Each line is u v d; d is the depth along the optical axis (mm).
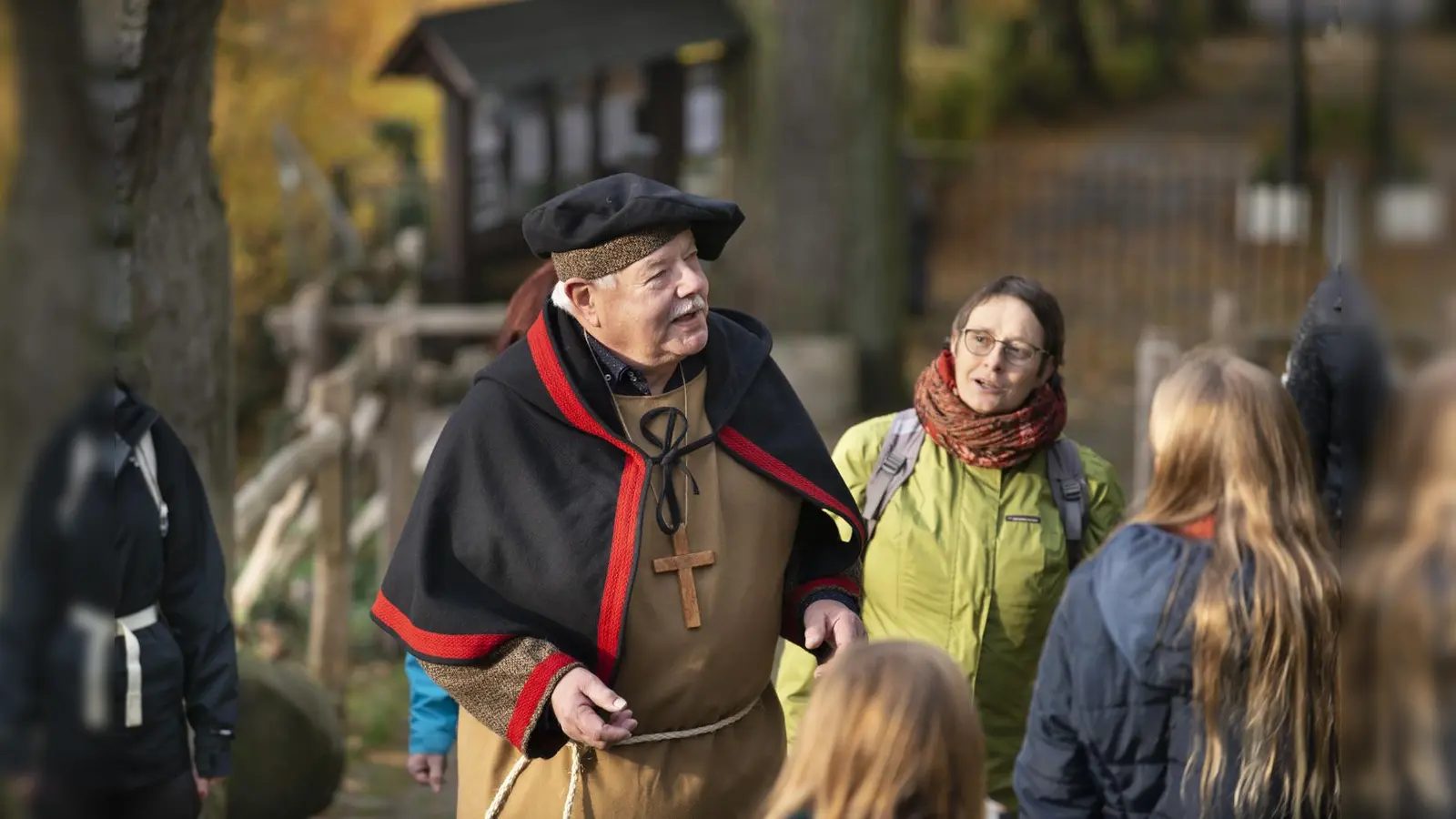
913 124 21984
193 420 3941
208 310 3961
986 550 3453
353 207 14398
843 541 2951
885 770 2066
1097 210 18922
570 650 2619
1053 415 3488
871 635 3545
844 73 11648
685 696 2682
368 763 5742
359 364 7199
